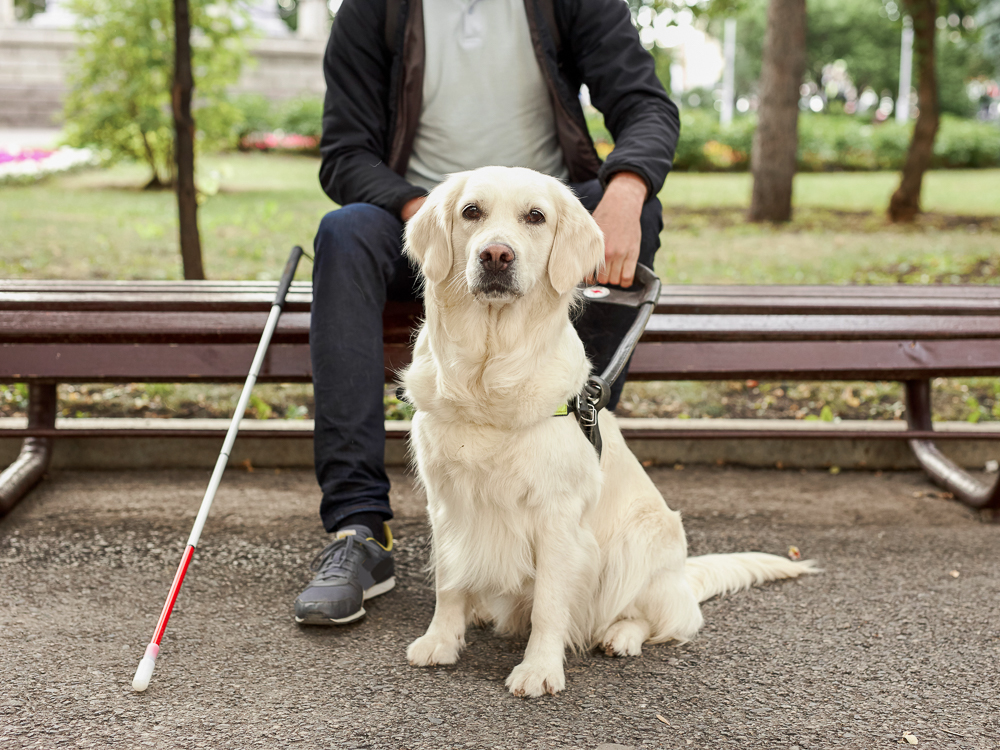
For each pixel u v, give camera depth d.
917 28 12.22
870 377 3.45
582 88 3.39
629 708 2.03
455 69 2.97
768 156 12.52
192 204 5.78
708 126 20.69
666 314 3.30
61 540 3.01
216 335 3.17
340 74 2.98
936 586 2.82
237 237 9.30
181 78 5.62
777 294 3.67
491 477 2.11
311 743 1.83
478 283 2.04
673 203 14.45
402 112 2.99
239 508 3.40
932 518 3.50
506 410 2.09
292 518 3.31
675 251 9.55
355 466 2.55
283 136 20.27
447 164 3.04
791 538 3.27
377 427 2.59
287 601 2.59
